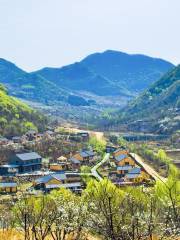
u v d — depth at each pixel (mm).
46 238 46688
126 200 42156
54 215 44156
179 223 35750
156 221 36219
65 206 43844
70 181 176500
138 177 174625
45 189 159500
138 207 40062
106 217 35125
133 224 34719
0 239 46469
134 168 183375
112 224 34719
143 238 36906
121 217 36531
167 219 35844
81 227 42656
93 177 180125
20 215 50406
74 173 189750
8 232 49938
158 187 70750
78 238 43094
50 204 49250
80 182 173625
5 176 185875
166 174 184875
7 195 142625
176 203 43688
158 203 43406
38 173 199125
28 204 48969
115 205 39438
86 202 45062
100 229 37531
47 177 166125
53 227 51031
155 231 35875
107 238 36094
